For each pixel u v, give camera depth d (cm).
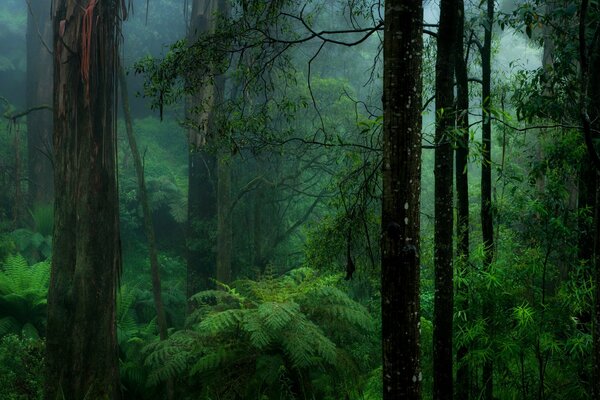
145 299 1088
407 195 205
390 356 209
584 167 393
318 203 1135
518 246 431
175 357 584
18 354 724
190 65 403
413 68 206
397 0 206
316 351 579
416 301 208
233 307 654
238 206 1038
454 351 424
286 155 987
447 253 305
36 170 1365
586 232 395
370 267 528
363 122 318
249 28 382
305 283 611
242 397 553
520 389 388
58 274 659
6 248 1172
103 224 664
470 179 1353
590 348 344
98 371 658
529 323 352
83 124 655
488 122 419
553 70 414
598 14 357
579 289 347
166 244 1457
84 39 643
